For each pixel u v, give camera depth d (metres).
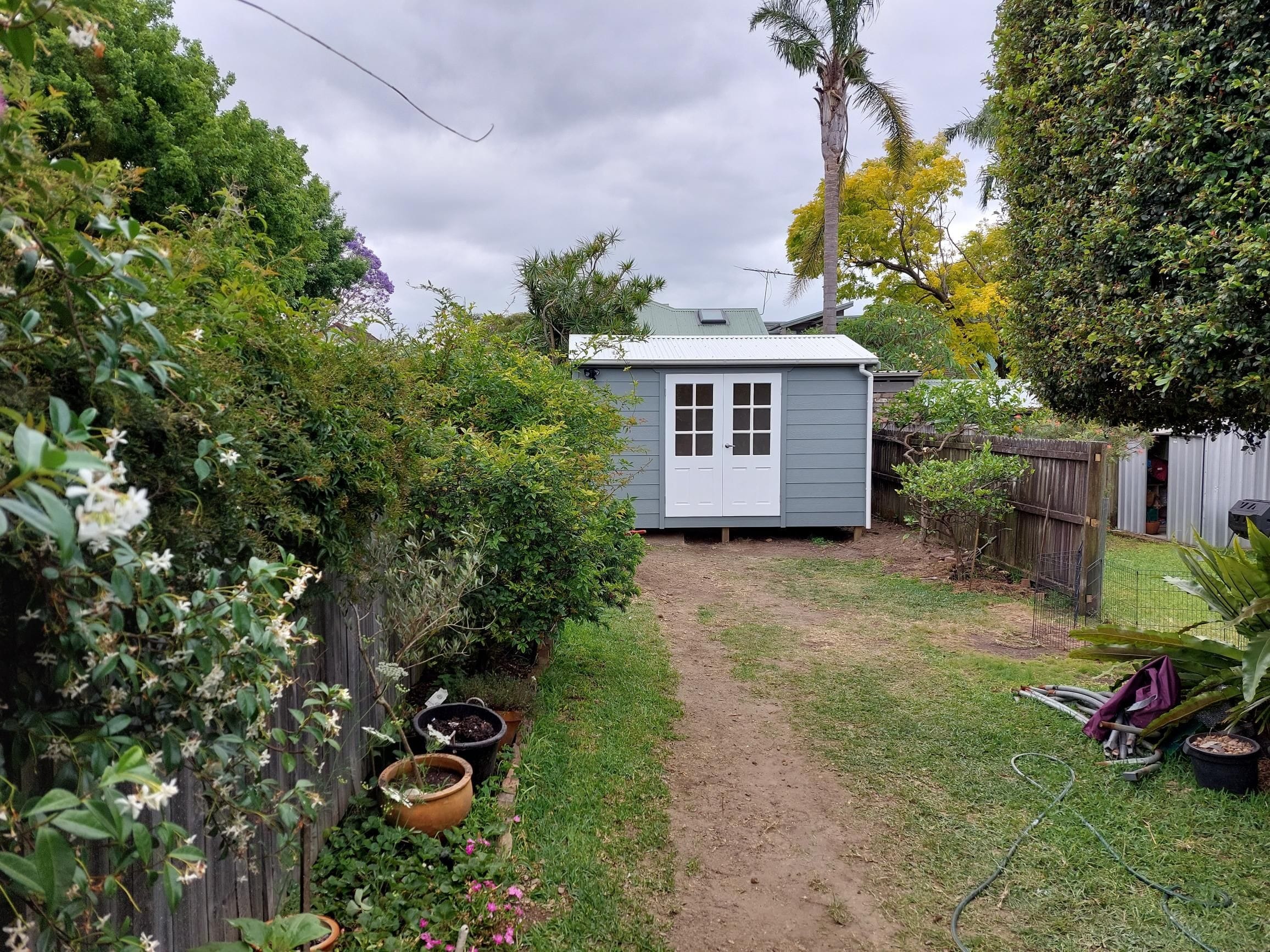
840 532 11.34
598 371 10.56
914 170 23.12
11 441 0.98
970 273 24.77
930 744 4.36
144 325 1.31
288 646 1.69
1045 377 5.04
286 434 2.18
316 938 2.03
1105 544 7.00
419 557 3.80
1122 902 2.95
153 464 1.54
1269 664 3.41
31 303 1.24
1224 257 3.58
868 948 2.75
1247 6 3.42
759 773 4.05
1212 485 10.40
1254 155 3.44
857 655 5.97
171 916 1.95
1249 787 3.61
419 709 4.11
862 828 3.52
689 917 2.89
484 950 2.56
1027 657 5.87
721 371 10.70
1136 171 3.98
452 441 4.09
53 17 1.16
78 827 1.07
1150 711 4.11
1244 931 2.77
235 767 1.85
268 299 2.30
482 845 3.08
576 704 4.82
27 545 1.23
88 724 1.43
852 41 18.02
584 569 4.50
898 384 12.80
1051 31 4.63
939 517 8.54
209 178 11.72
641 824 3.49
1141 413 4.63
